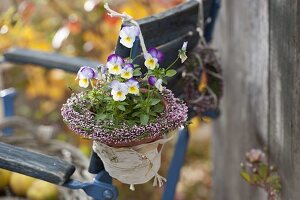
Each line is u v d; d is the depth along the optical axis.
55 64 2.31
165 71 1.58
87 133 1.49
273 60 1.91
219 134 2.97
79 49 3.44
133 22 1.59
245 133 2.38
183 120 1.54
